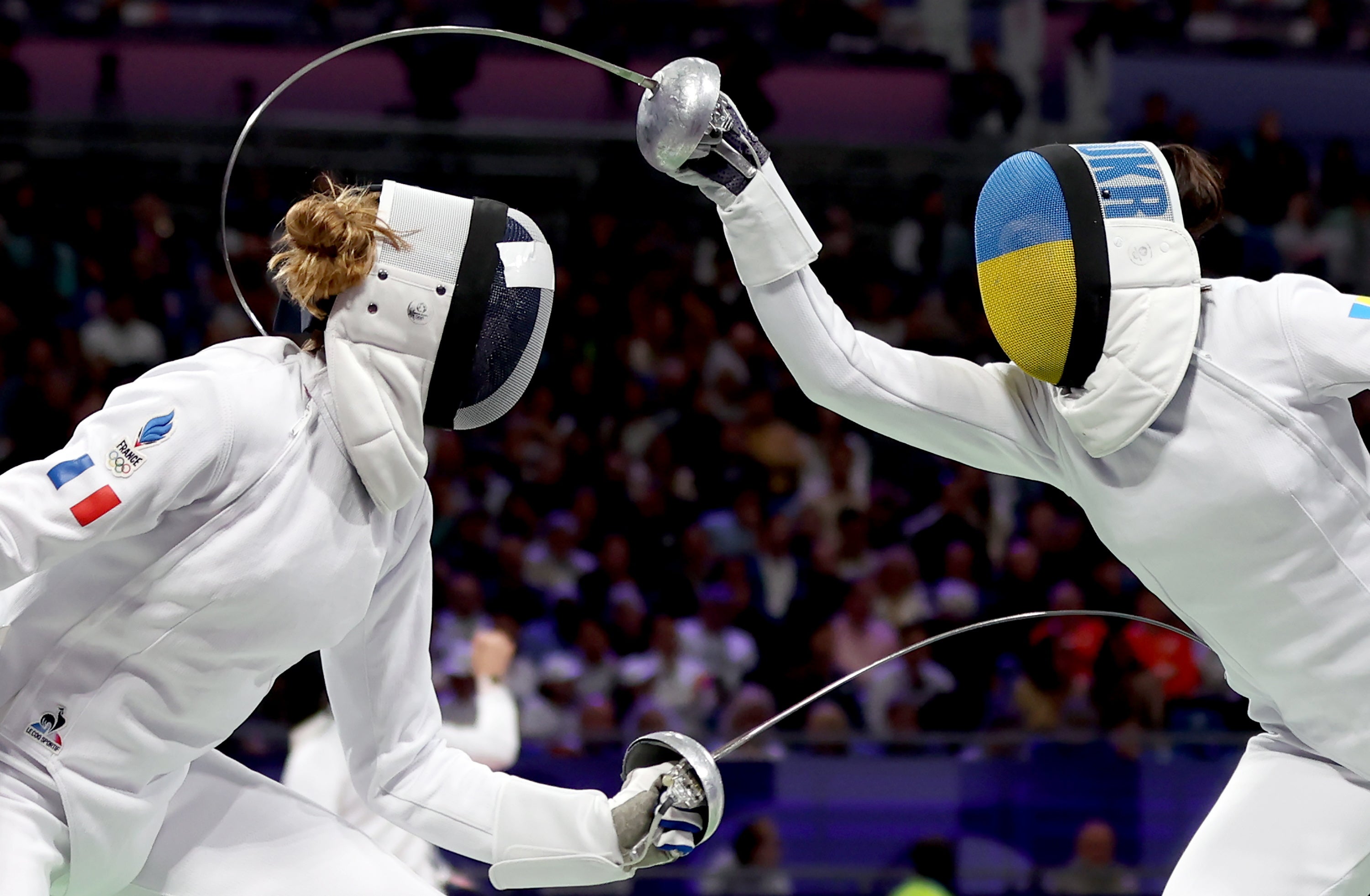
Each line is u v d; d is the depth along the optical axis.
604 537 18.80
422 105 23.73
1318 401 5.94
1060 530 18.33
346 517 5.57
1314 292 5.95
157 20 24.06
